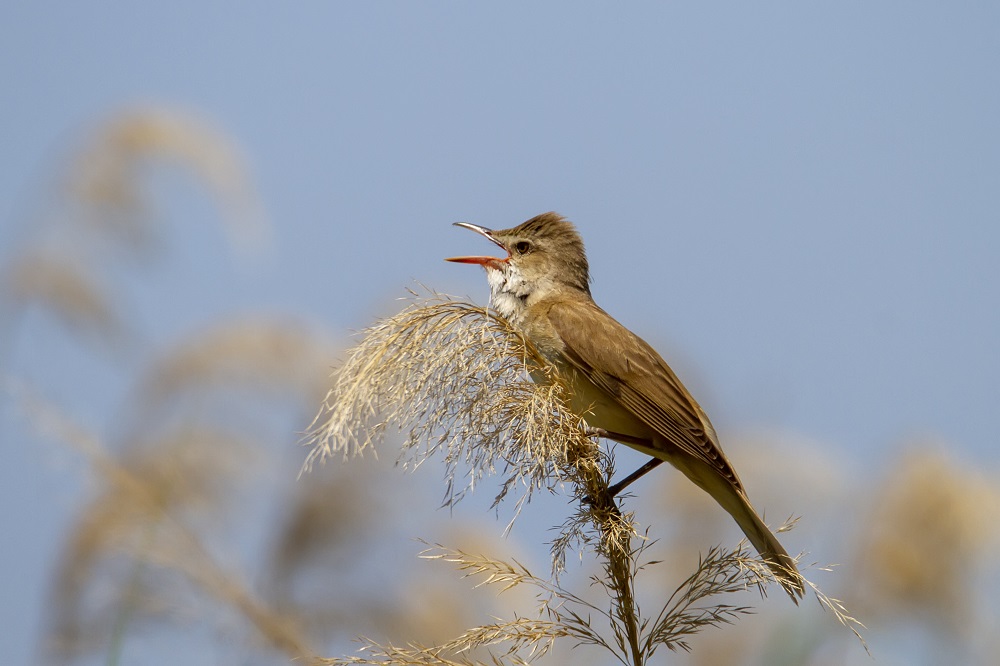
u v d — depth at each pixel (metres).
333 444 7.02
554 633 7.08
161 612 9.59
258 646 9.56
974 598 11.66
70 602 9.76
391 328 7.32
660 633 7.11
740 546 7.26
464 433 7.18
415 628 10.46
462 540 11.11
